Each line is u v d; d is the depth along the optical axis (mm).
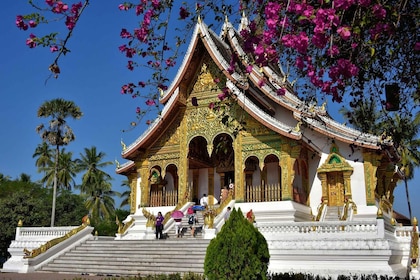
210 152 23844
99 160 62344
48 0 5852
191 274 10227
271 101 25766
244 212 22094
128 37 7234
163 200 25328
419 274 16312
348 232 15141
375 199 22297
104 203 62719
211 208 21812
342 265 14820
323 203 22203
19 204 33312
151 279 10141
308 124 21516
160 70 7582
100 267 17906
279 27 5887
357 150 22750
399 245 17047
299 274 10078
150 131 24938
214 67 24953
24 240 21844
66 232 21203
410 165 33719
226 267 8836
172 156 25031
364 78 6531
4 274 17797
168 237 20750
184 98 25219
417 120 21828
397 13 5102
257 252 9055
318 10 4867
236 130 8883
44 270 18797
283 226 16328
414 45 5906
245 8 6410
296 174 23234
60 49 5844
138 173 27172
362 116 7887
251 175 25109
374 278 10273
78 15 5914
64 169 55938
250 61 7172
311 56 6090
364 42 5426
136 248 18781
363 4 4746
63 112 45562
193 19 7055
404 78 6441
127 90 8273
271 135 22766
